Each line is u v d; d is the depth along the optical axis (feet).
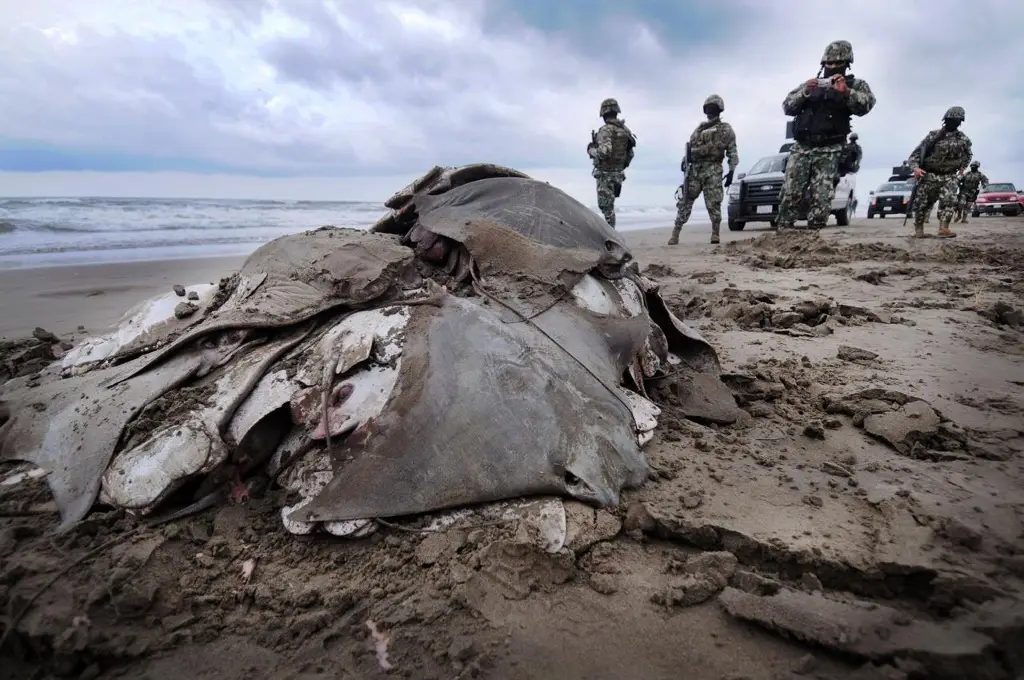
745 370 16.69
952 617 7.59
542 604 8.35
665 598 8.29
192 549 9.60
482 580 8.59
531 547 8.85
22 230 59.88
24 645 8.05
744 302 24.34
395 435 9.77
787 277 31.40
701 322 22.75
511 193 15.38
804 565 8.75
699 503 10.02
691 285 30.09
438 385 10.14
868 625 7.34
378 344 11.24
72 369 14.80
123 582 8.70
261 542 9.68
